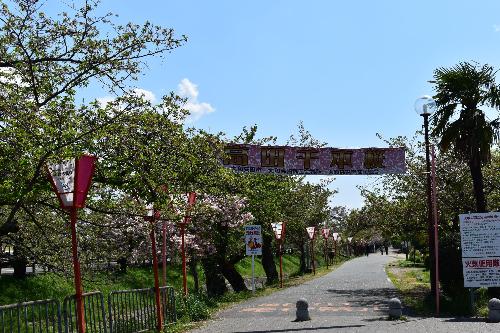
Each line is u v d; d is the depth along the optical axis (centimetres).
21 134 893
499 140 1861
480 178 1875
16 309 882
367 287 2600
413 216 2409
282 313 1677
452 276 1916
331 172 1627
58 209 1255
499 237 1498
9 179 967
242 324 1425
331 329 1257
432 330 1183
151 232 1328
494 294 1733
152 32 1147
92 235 1566
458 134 1870
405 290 2378
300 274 4400
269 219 3297
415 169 2311
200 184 1457
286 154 1583
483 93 1866
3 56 1120
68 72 1147
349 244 8988
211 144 1420
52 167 951
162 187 1214
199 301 1677
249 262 5284
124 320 1193
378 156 1661
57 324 980
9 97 990
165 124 1142
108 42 1139
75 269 973
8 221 1010
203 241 2603
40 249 1445
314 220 4625
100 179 1198
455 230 2258
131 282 2939
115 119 1045
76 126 978
